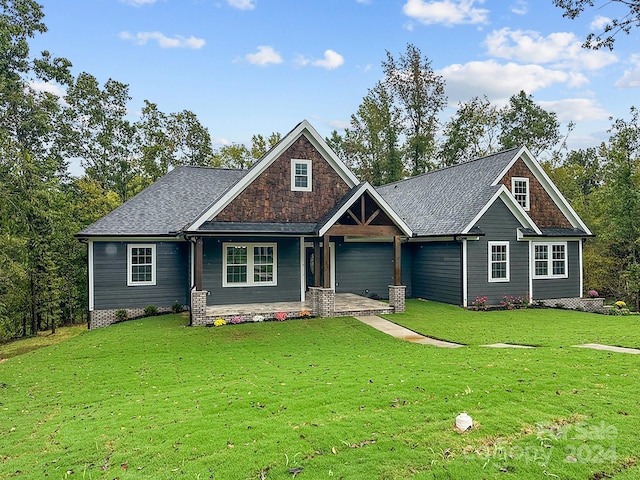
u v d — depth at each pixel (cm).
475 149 4200
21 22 2273
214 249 1680
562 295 1995
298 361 953
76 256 2244
